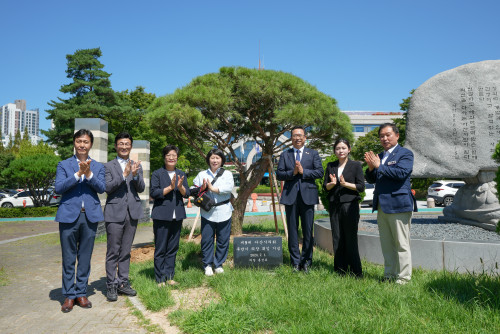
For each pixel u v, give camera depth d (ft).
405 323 10.30
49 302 14.12
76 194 13.50
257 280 15.05
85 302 13.42
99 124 34.24
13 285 16.85
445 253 17.08
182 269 18.60
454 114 25.77
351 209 15.89
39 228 43.96
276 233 29.78
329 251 22.72
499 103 24.98
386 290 13.12
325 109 25.13
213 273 17.39
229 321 10.64
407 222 14.70
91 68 98.43
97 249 27.30
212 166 17.94
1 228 43.91
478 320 10.23
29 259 23.40
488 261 16.22
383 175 14.56
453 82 26.02
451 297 12.08
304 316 11.02
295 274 16.08
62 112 89.04
